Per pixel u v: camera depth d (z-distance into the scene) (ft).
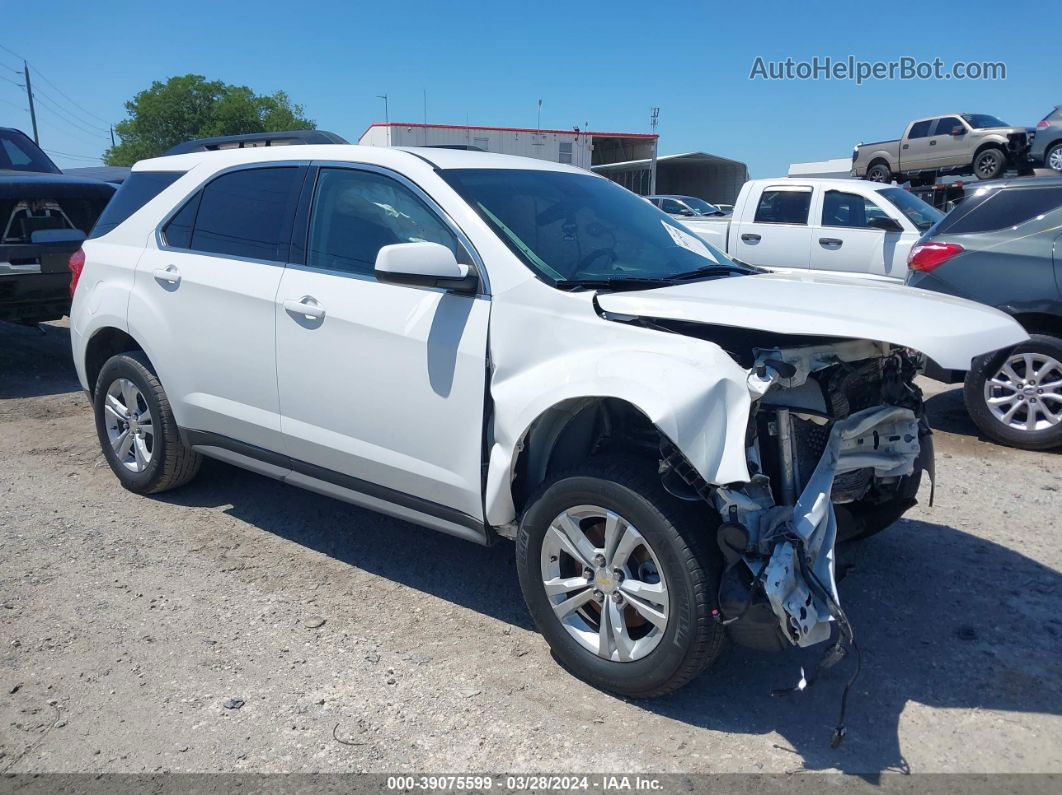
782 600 9.05
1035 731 10.00
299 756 9.53
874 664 11.39
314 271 13.19
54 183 26.71
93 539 15.10
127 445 16.92
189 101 214.69
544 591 10.90
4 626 12.14
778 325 9.53
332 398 12.82
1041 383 19.83
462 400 11.37
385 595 13.26
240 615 12.58
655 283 11.59
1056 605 12.91
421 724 10.08
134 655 11.49
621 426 11.12
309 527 15.76
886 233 32.81
